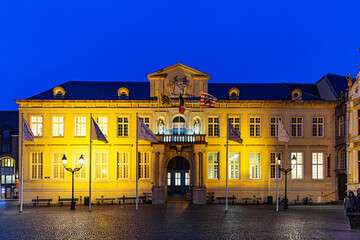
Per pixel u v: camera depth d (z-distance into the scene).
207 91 45.44
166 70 45.34
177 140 43.09
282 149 44.84
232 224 24.20
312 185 44.59
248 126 45.00
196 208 36.62
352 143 38.72
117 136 44.78
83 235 19.98
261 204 43.38
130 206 39.72
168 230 21.53
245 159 44.72
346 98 42.31
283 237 19.12
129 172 44.47
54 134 45.03
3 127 67.25
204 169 43.59
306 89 50.56
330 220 26.56
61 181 44.41
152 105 44.62
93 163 44.56
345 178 43.47
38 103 44.75
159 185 42.75
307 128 45.03
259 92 48.44
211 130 45.09
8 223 25.52
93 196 44.25
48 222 25.83
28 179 44.53
